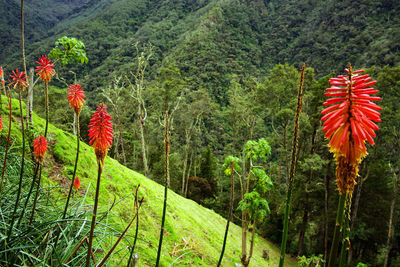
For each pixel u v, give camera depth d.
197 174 30.28
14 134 5.18
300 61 61.41
